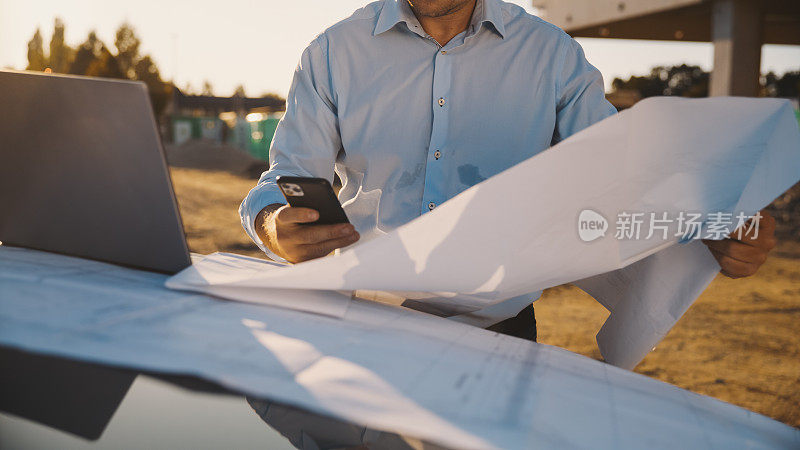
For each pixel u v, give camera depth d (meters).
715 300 6.79
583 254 0.73
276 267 0.79
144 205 0.70
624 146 0.67
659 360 4.76
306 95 1.33
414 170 1.36
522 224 0.66
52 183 0.72
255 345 0.50
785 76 46.41
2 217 0.77
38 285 0.60
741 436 0.57
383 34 1.31
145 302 0.59
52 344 0.45
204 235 10.19
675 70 52.91
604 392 0.58
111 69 46.03
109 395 0.58
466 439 0.41
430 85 1.32
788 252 9.85
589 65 1.35
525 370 0.58
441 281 0.69
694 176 0.75
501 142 1.34
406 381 0.48
